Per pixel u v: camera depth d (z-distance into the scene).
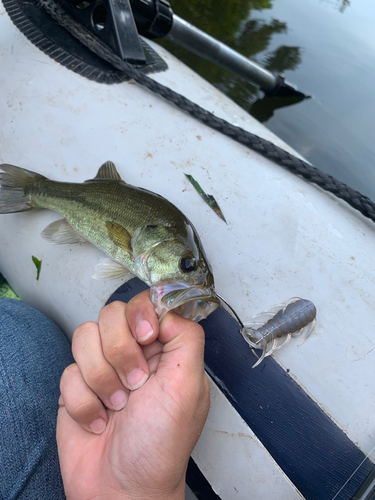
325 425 0.25
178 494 0.20
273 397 0.26
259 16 0.78
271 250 0.28
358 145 0.58
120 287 0.28
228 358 0.26
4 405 0.23
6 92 0.32
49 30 0.33
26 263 0.31
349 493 0.24
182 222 0.26
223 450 0.25
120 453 0.19
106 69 0.33
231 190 0.30
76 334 0.21
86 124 0.31
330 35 0.77
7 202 0.29
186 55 0.67
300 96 0.62
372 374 0.26
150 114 0.32
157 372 0.20
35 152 0.31
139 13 0.38
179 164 0.30
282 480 0.25
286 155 0.31
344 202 0.31
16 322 0.27
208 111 0.35
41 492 0.22
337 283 0.27
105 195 0.27
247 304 0.27
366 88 0.68
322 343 0.26
